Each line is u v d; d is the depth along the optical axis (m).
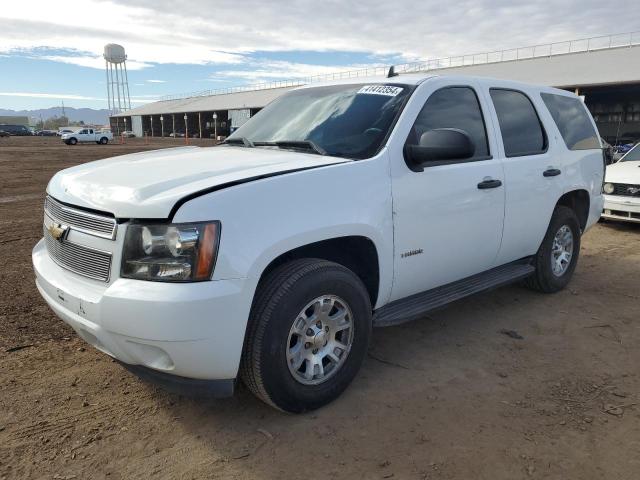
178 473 2.60
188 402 3.23
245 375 2.88
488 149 4.19
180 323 2.51
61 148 36.81
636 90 40.44
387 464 2.68
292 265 2.96
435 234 3.68
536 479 2.59
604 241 7.88
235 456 2.73
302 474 2.61
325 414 3.12
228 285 2.60
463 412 3.16
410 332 4.35
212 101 89.75
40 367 3.59
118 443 2.82
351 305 3.18
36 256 3.33
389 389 3.42
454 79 4.05
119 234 2.64
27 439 2.82
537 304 5.04
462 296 4.01
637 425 3.04
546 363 3.82
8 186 14.03
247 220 2.68
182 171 3.02
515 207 4.37
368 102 3.77
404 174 3.43
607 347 4.11
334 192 3.05
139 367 2.79
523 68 45.78
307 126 3.84
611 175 8.66
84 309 2.73
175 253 2.54
